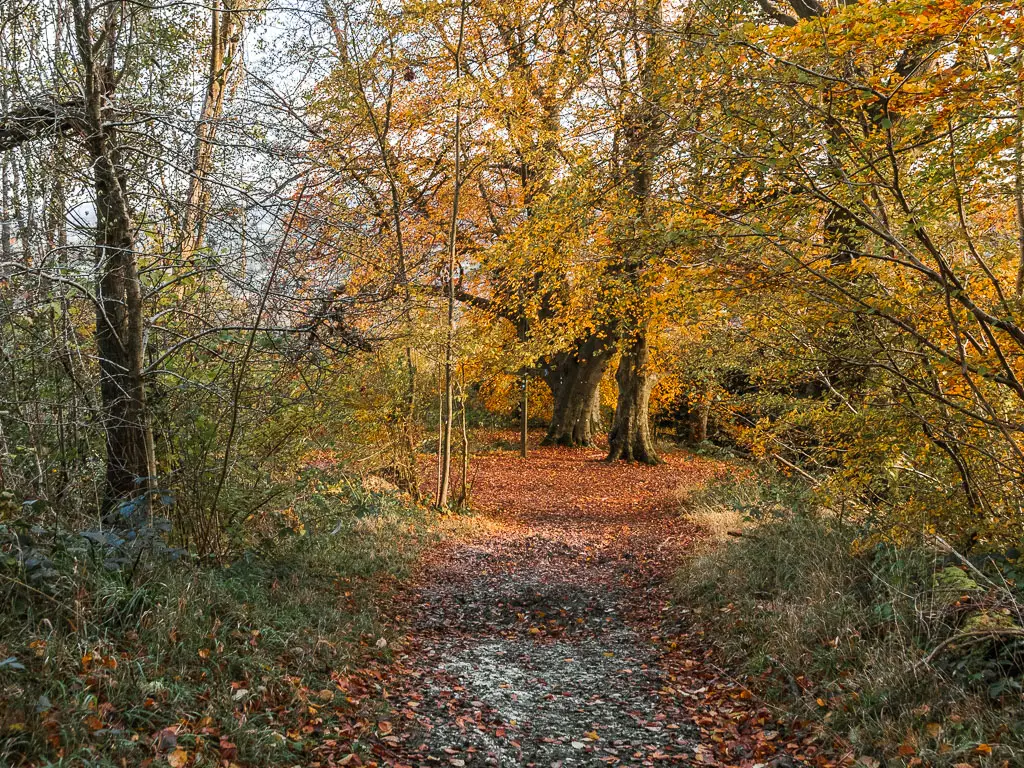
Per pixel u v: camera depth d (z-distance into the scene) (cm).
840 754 388
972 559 490
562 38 1374
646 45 944
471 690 514
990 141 378
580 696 511
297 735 383
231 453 617
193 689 382
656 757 411
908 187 408
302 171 526
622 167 651
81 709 313
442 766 390
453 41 1368
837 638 481
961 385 467
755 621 586
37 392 469
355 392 892
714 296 520
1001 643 401
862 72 435
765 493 798
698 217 480
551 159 1279
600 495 1684
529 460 2147
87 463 517
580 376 2403
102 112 522
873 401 497
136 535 457
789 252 443
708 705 491
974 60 419
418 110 1333
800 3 760
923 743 362
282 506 738
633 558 1006
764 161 422
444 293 1189
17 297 444
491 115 1337
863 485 543
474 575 898
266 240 511
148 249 564
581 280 1016
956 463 482
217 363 577
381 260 628
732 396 734
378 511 965
